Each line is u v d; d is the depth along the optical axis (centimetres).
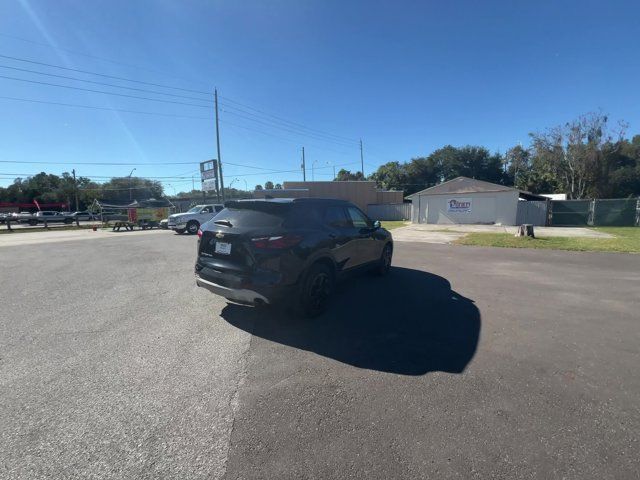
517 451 227
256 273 426
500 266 859
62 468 212
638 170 4875
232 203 505
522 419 259
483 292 611
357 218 620
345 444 234
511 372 329
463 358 359
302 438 240
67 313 503
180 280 718
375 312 504
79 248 1302
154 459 221
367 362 351
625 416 263
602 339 405
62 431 246
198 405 278
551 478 204
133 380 316
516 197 2633
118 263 935
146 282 699
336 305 536
